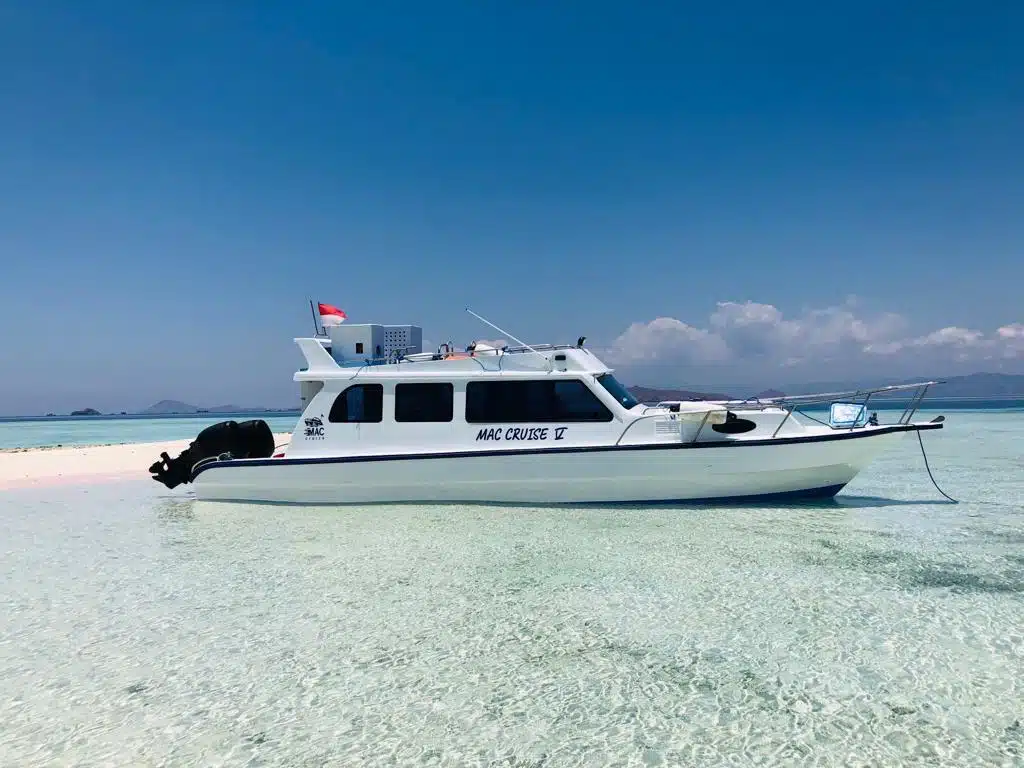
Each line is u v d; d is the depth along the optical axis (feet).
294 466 32.83
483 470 31.27
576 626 15.99
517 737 10.96
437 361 32.96
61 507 35.53
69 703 12.25
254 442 37.22
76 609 17.67
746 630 15.61
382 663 13.96
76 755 10.43
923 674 13.14
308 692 12.64
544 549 23.53
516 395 31.83
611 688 12.71
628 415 30.96
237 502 33.86
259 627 16.17
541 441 31.37
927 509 30.83
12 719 11.64
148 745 10.74
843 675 13.14
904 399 33.12
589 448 30.42
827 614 16.63
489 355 32.53
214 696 12.50
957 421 126.11
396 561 22.25
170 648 14.88
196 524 29.30
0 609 17.74
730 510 30.01
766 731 11.07
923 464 51.96
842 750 10.47
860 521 27.99
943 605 17.22
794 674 13.23
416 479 31.81
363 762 10.22
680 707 11.93
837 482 30.60
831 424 32.14
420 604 17.76
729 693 12.44
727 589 18.74
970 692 12.35
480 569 21.07
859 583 19.21
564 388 31.60
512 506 31.14
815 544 23.98
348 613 17.13
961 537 24.98
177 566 22.11
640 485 30.50
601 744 10.71
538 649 14.61
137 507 34.81
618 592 18.56
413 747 10.68
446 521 28.45
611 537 25.17
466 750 10.57
